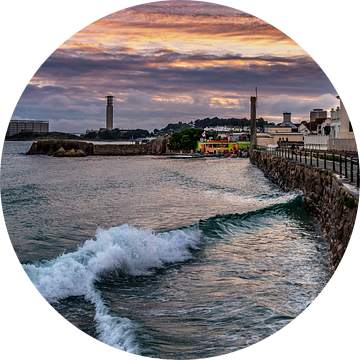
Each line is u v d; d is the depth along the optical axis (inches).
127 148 5989.2
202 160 4175.7
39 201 1489.9
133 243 609.3
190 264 604.7
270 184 1846.7
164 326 395.2
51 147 5890.8
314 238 753.0
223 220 854.5
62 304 460.8
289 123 5007.4
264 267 582.2
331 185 762.2
